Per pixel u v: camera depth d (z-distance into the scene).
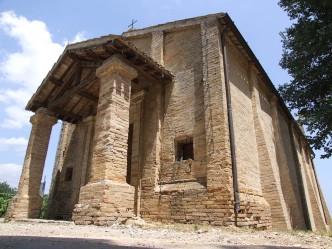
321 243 5.15
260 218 8.95
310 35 11.11
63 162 15.18
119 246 3.57
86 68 11.96
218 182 8.23
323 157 10.53
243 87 11.63
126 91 9.24
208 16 10.88
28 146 12.43
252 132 11.27
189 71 10.86
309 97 12.54
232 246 4.20
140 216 9.70
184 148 10.34
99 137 8.53
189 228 7.04
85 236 4.78
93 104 14.38
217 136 8.79
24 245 3.36
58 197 14.43
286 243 5.00
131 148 11.78
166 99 11.20
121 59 9.41
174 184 9.48
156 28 12.91
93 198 7.57
